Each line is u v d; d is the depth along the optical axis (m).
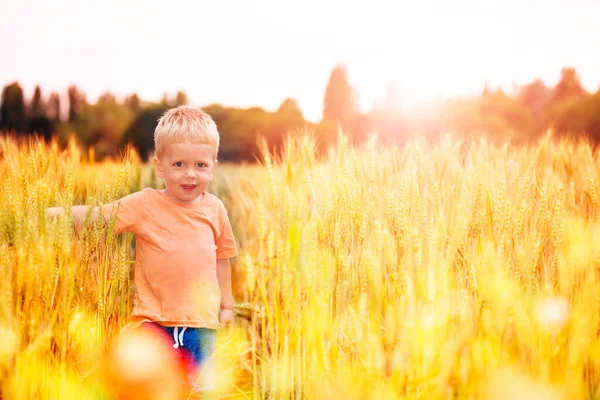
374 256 1.90
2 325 1.57
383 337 1.92
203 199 2.32
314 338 1.88
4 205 1.68
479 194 2.12
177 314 2.09
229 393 2.23
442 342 1.79
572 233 2.09
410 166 2.60
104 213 2.05
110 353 2.00
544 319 1.79
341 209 2.12
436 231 1.83
